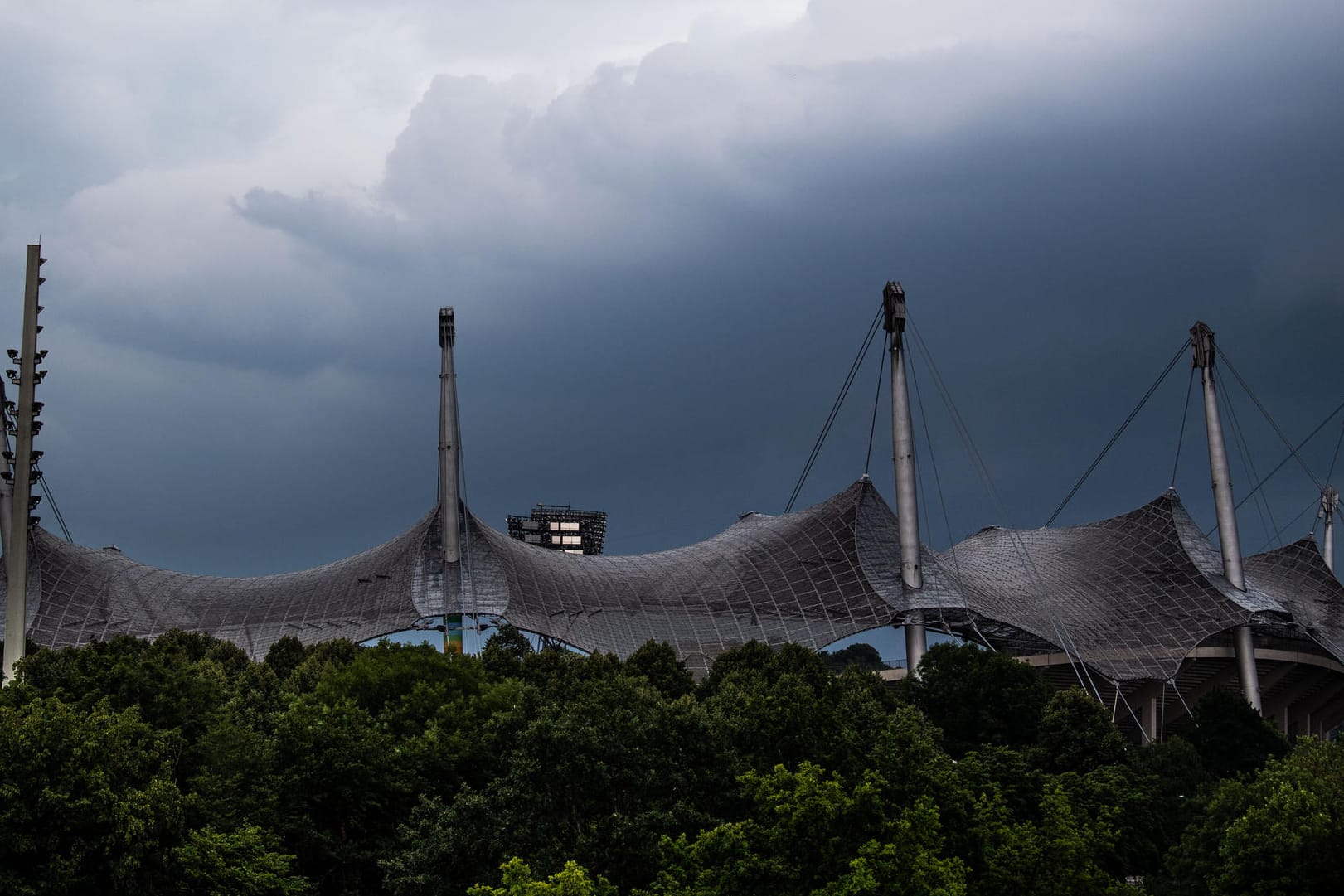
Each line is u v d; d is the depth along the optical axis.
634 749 68.81
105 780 61.19
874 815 59.50
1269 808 68.94
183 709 80.50
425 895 67.25
